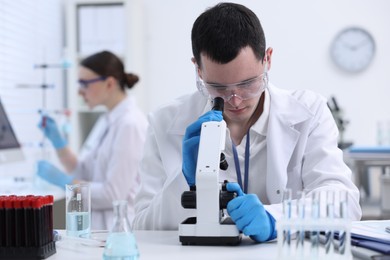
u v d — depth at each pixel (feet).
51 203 3.94
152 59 15.12
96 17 14.06
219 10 4.61
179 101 5.85
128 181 8.95
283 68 14.75
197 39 4.60
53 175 9.60
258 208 4.00
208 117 4.42
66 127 11.47
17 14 12.39
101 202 8.87
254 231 3.96
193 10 14.92
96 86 9.55
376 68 14.58
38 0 13.42
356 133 14.67
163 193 5.11
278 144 5.32
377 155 10.68
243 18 4.56
